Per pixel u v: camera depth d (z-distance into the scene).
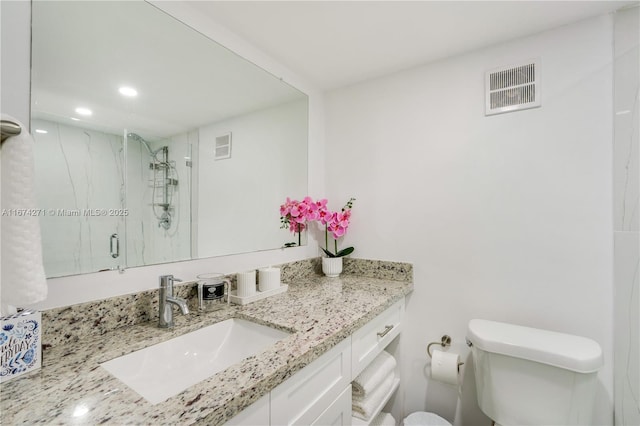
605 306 1.11
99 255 0.84
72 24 0.82
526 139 1.27
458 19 1.17
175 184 1.06
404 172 1.58
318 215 1.63
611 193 1.11
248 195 1.35
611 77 1.11
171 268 1.03
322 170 1.84
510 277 1.30
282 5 1.10
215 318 0.98
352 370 0.99
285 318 0.98
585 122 1.16
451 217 1.44
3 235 0.42
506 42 1.32
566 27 1.20
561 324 1.19
